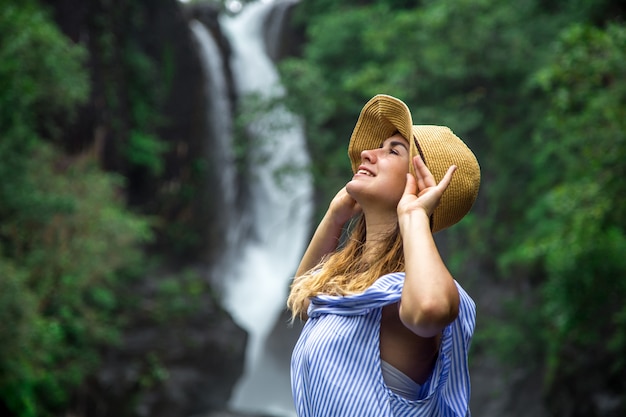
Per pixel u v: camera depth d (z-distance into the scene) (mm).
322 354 1983
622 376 18938
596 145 14875
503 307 24828
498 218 25953
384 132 2305
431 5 28547
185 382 24297
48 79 18531
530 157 25359
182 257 29969
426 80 26844
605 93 14953
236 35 35094
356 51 31719
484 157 26953
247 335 27047
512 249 24469
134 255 21344
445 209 2107
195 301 26078
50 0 24672
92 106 25016
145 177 28625
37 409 18906
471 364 24922
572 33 15062
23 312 15531
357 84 27547
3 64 17016
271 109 30875
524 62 25516
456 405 2000
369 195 2162
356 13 31938
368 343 1970
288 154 32406
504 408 23656
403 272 2047
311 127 30969
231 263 31109
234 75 33281
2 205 17438
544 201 22938
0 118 17422
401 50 26906
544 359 23312
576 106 15539
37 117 22172
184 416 24188
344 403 1935
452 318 1841
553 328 21891
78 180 20438
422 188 2059
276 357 29812
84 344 20797
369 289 1957
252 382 28938
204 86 31359
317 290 2170
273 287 30984
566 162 21641
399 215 1987
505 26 26031
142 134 28094
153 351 24125
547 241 15766
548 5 26578
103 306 22969
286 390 29547
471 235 26422
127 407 22922
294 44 35656
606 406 19016
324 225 2441
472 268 26266
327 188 31188
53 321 18812
